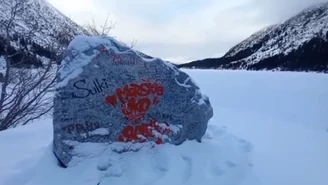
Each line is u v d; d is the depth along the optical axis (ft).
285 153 15.97
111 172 12.23
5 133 17.71
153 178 12.19
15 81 28.53
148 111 13.91
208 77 54.80
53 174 12.03
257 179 12.55
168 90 14.21
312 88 41.06
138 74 13.66
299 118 28.50
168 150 13.65
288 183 12.53
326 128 26.14
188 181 12.16
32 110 27.55
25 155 13.96
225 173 12.82
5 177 11.74
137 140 13.69
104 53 13.14
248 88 41.98
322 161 15.33
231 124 22.61
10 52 25.94
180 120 14.39
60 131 12.68
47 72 27.12
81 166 12.38
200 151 14.20
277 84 45.14
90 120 13.05
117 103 13.39
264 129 21.36
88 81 12.92
